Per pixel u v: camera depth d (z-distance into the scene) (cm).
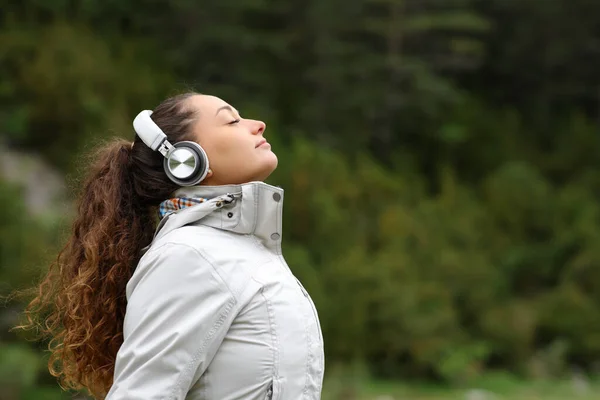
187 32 2636
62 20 2434
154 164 328
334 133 2628
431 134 2817
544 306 2077
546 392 1681
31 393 1319
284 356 283
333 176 2198
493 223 2455
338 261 1955
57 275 354
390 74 2673
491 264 2264
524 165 2647
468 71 3108
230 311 281
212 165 317
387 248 2092
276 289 290
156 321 281
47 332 351
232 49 2580
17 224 1580
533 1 2936
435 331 1847
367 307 1855
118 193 336
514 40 3034
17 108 2192
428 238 2194
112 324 333
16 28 2412
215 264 285
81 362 339
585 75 3045
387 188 2314
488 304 2059
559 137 2952
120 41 2567
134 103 2345
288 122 2650
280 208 304
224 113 322
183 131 320
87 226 343
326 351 1819
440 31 2870
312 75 2594
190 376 276
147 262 290
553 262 2278
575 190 2578
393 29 2655
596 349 1995
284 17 2748
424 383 1767
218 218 303
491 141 2884
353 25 2659
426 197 2525
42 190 1967
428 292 1912
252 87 2597
